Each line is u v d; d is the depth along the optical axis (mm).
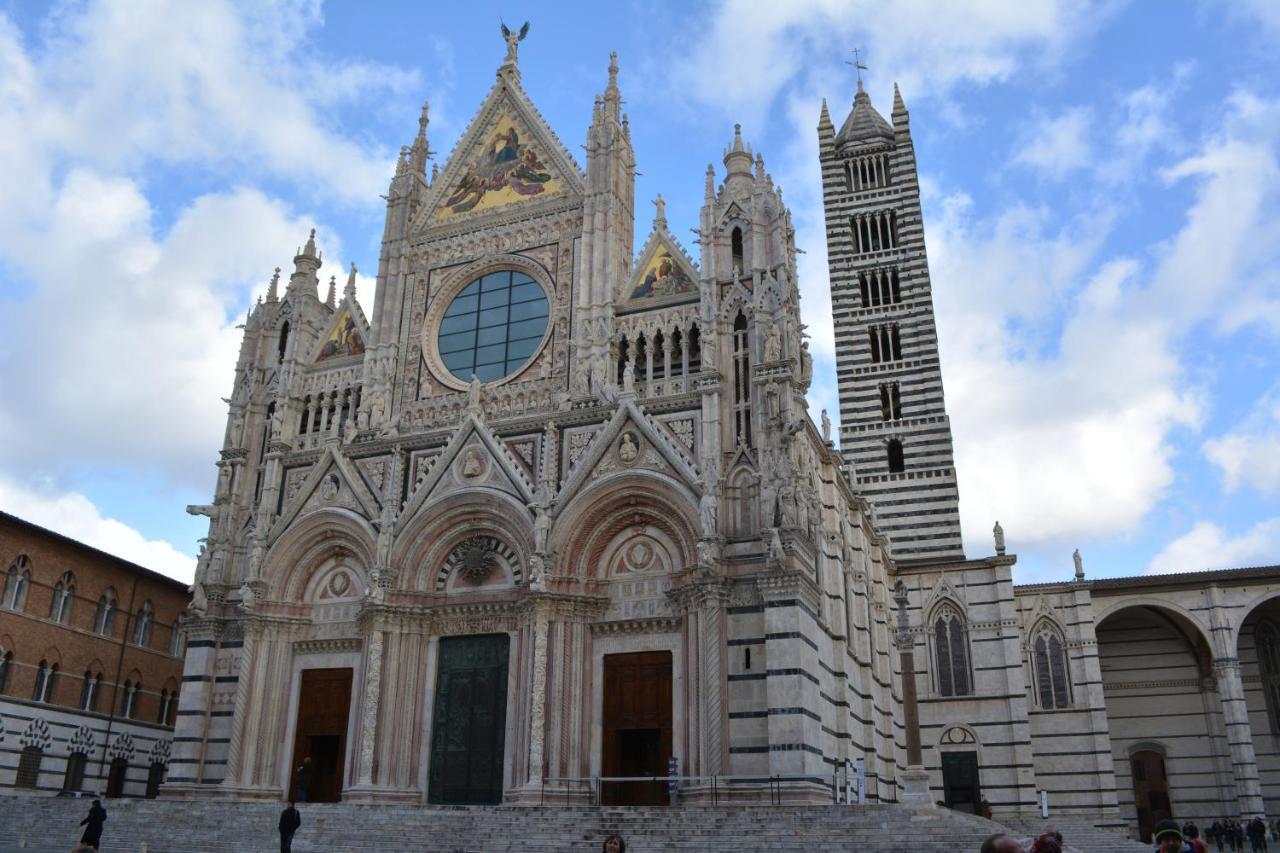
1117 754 76812
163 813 42000
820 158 91875
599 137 57219
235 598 54281
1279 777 72500
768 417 46656
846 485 58438
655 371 52219
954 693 68688
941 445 79438
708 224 51812
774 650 42500
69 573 61812
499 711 48062
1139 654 78188
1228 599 70688
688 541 46438
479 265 57938
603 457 48969
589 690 46500
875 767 55719
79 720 61344
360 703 48875
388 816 38625
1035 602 71375
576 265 55219
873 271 86625
